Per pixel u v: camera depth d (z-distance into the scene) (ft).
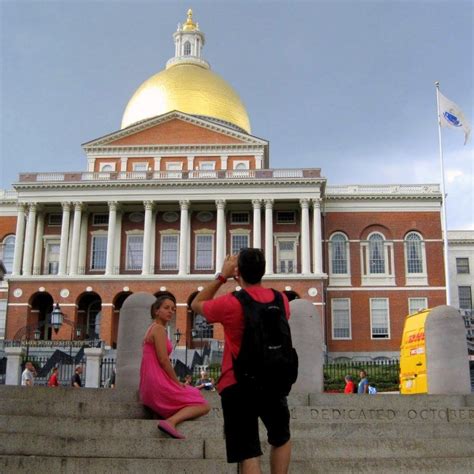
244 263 22.61
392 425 38.86
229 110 263.70
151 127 247.29
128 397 44.42
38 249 231.50
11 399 39.96
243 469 21.01
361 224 235.61
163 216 234.38
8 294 220.02
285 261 228.84
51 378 97.71
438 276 230.89
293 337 52.44
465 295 294.05
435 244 233.55
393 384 130.82
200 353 187.52
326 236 234.99
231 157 242.78
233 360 21.26
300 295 215.72
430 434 38.96
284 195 223.92
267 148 252.62
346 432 38.27
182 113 244.63
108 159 246.06
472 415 43.11
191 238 230.68
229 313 21.34
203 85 264.11
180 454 33.14
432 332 52.54
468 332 207.41
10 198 246.47
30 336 211.20
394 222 235.81
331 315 228.63
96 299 230.68
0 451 33.17
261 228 228.63
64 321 199.41
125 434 36.01
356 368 142.10
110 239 224.12
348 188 238.89
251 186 224.74
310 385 51.55
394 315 228.22
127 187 226.58
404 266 232.32
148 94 264.72
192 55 286.05
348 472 31.65
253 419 21.12
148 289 218.38
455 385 51.03
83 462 30.50
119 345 51.98
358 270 232.12
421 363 68.64
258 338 20.85
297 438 37.01
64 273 222.28
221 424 36.32
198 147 243.40
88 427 36.17
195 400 35.96
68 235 226.38
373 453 34.83
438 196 234.99
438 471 32.58
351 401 45.06
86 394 44.06
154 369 36.42
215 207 231.30
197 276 218.18
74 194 227.20
